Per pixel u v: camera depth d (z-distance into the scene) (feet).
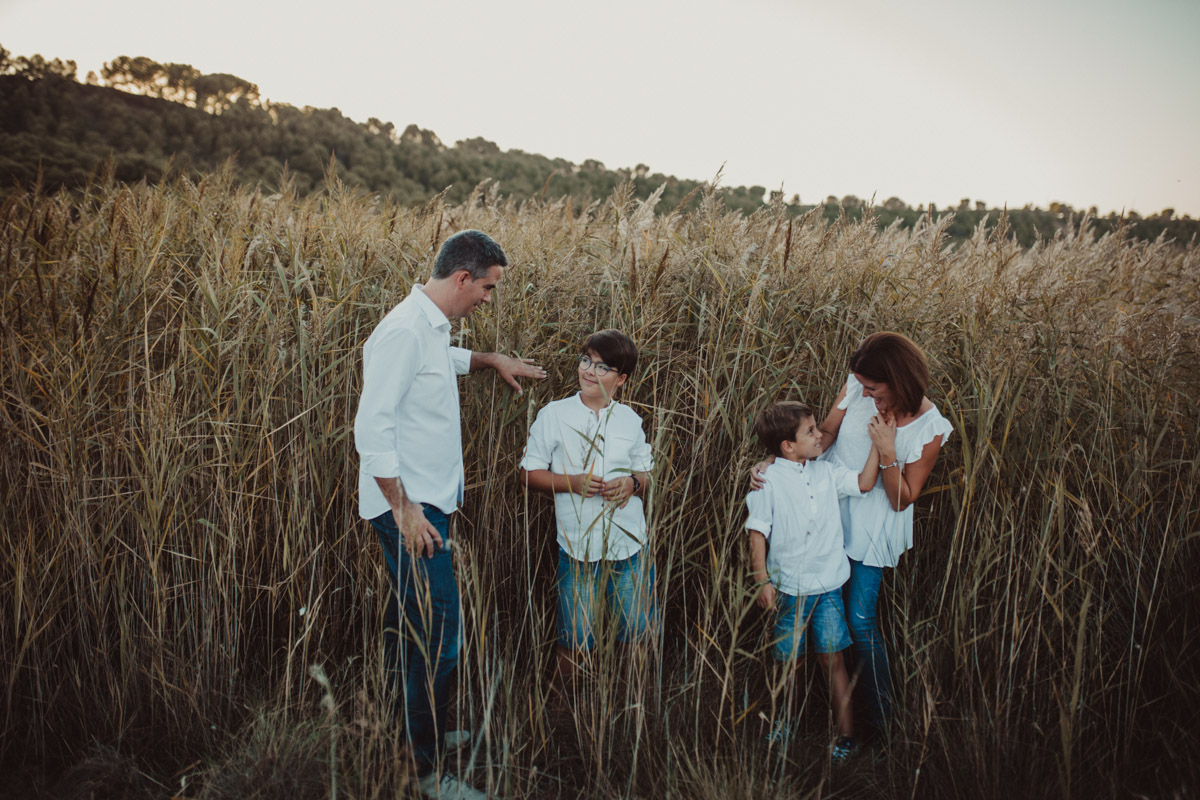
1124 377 9.03
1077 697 6.24
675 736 6.82
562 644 7.71
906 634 7.34
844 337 9.98
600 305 10.03
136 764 6.88
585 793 6.39
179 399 8.12
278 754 6.29
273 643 8.20
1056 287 10.47
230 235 10.23
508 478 8.79
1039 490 8.38
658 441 7.37
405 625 6.78
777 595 7.50
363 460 5.99
